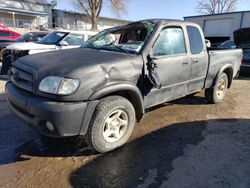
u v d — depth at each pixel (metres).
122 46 3.84
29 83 3.02
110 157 3.25
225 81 5.72
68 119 2.79
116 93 3.38
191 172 2.94
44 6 36.28
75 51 3.81
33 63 3.19
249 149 3.51
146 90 3.61
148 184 2.72
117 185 2.71
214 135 3.96
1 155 3.22
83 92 2.84
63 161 3.14
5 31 13.63
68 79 2.79
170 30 4.00
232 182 2.77
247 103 5.88
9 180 2.74
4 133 3.83
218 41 25.55
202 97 6.22
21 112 3.09
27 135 3.79
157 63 3.66
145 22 4.03
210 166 3.07
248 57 9.95
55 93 2.76
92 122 3.07
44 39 8.62
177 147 3.54
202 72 4.75
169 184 2.72
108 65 3.09
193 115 4.88
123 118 3.45
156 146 3.56
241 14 23.69
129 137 3.82
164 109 5.20
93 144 3.17
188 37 4.33
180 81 4.23
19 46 7.43
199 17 27.03
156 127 4.23
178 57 4.05
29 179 2.77
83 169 2.98
